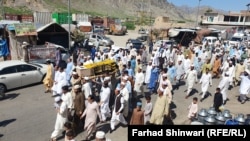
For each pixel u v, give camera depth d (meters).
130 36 57.25
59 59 19.61
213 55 20.31
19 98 14.27
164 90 11.79
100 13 153.75
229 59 18.42
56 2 132.00
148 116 10.62
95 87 13.78
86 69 12.88
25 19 36.88
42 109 12.81
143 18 99.25
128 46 28.09
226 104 14.66
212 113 10.26
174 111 13.15
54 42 25.03
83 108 10.40
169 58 20.88
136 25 80.38
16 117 11.81
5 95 14.67
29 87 16.17
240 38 40.75
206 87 14.66
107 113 11.26
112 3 180.88
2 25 22.64
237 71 17.70
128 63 16.27
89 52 24.39
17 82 15.46
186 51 22.05
